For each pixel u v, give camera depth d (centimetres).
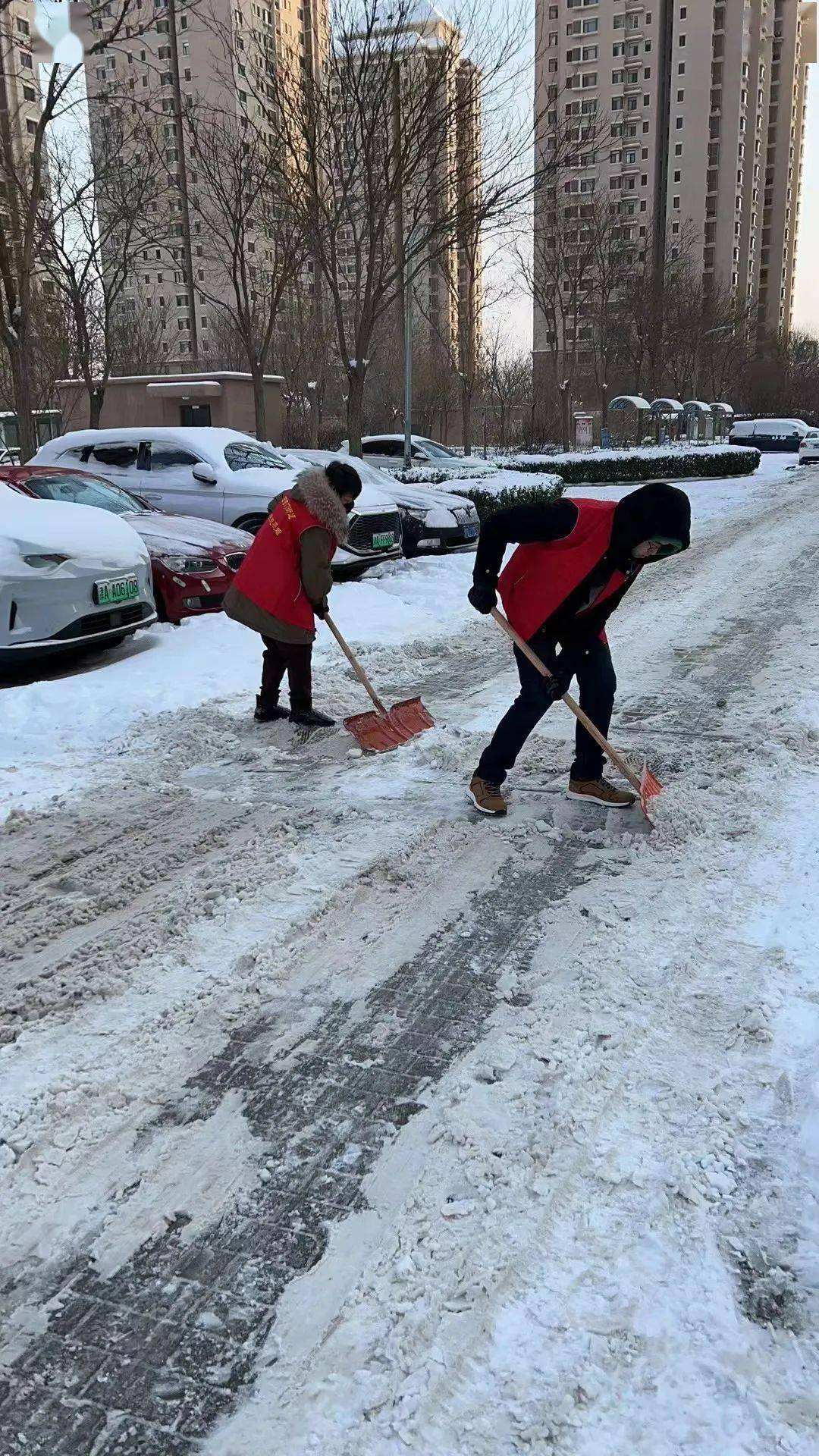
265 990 293
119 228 2178
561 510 379
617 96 7819
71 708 581
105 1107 243
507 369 4481
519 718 407
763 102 9038
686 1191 212
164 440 1075
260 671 670
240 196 1739
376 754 508
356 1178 220
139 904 348
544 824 409
